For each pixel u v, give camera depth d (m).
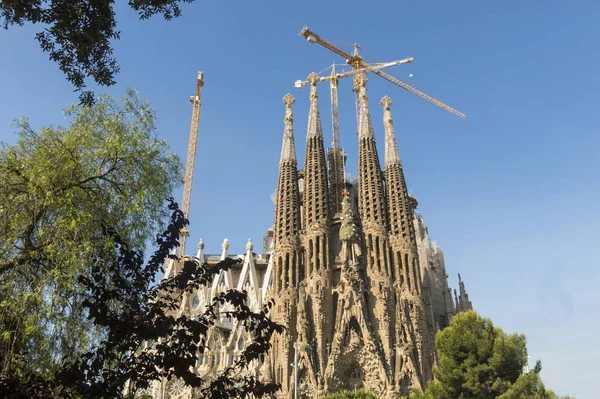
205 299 100.50
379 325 86.38
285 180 101.31
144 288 14.09
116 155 26.94
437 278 113.94
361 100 111.44
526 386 43.44
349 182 109.75
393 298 89.88
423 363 83.31
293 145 106.38
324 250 93.12
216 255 118.50
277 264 94.00
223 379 12.94
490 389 46.12
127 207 26.50
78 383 12.20
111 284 18.62
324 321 86.00
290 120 109.81
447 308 110.69
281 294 89.88
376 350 82.12
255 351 13.34
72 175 25.09
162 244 14.69
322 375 81.31
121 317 13.00
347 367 83.19
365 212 98.12
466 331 48.88
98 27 17.84
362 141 105.81
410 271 92.50
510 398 43.16
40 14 17.17
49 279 21.61
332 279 91.94
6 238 22.47
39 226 24.23
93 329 21.58
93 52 18.38
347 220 94.69
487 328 49.44
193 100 150.50
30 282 21.77
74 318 21.39
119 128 28.64
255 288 104.94
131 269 14.33
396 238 95.69
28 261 22.09
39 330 20.50
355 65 139.62
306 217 97.38
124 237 25.64
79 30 17.67
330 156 112.25
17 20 17.17
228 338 94.44
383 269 91.44
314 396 79.00
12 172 24.33
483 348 47.19
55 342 20.64
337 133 126.75
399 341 83.94
